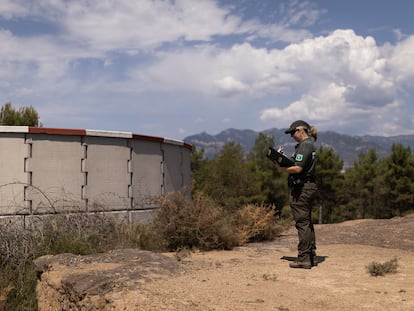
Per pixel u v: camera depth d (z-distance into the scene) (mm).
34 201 9852
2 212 9586
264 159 36469
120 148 11211
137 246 8836
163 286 5293
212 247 8875
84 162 10531
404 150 37625
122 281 5543
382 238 9680
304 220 6309
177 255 7504
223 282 5441
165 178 12781
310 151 6266
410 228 11062
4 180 9734
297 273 5961
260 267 6473
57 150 10227
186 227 8938
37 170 9969
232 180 30609
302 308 4336
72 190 10344
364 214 41750
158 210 9602
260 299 4633
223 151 33062
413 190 36000
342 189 39312
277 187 33844
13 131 9742
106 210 10656
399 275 5738
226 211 10211
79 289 5562
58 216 9000
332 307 4348
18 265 7660
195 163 34156
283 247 9039
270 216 10344
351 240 9508
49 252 7875
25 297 7176
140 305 4703
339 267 6352
